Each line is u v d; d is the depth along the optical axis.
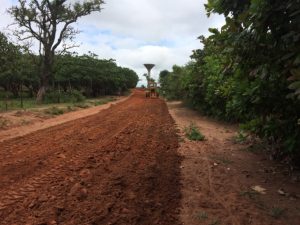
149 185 6.81
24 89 57.47
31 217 5.18
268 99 6.68
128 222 5.12
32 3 33.03
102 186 6.64
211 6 6.24
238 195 6.38
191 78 21.19
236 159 9.13
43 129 14.34
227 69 6.32
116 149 10.20
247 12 5.15
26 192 6.24
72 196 6.06
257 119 7.36
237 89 7.21
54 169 7.77
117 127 15.42
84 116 20.94
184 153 9.87
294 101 6.06
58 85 47.91
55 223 4.98
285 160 8.32
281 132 6.82
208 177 7.50
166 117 20.91
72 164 8.25
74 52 37.34
